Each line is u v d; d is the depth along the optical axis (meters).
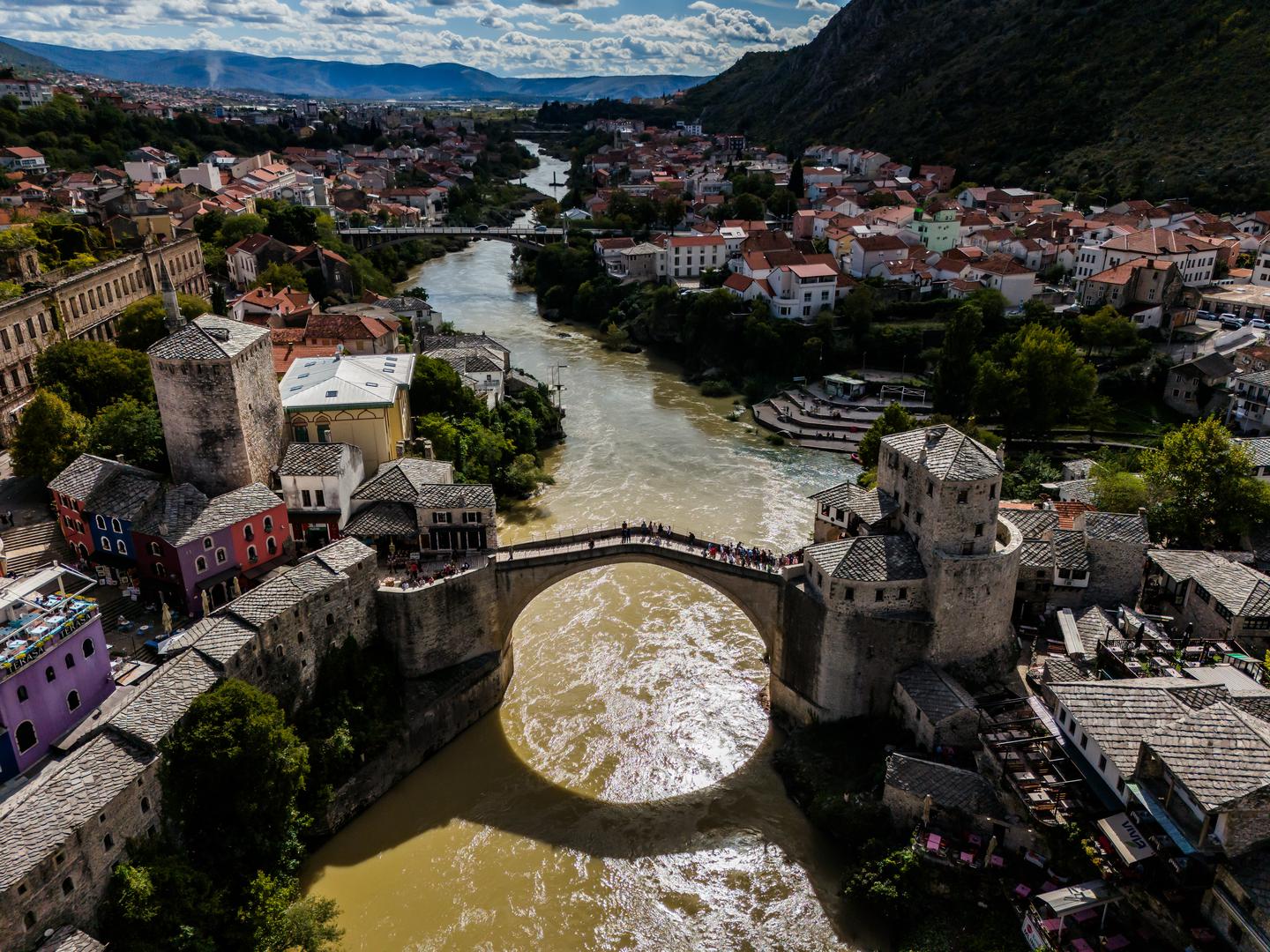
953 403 132.88
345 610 71.88
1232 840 48.34
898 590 70.94
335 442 92.94
